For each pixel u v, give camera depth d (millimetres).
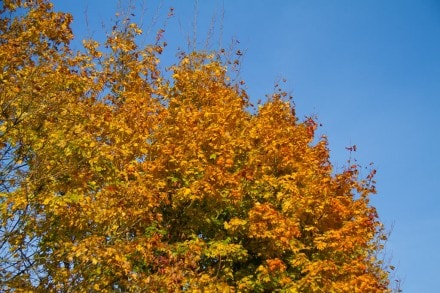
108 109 13109
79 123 12078
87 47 16016
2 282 9562
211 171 12328
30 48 13047
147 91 16141
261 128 14398
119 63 16766
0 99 10820
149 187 12117
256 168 13594
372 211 14516
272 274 12297
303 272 12188
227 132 13844
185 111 14125
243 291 12367
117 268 10383
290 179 13992
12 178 10641
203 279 11055
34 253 10688
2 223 10234
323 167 15422
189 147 13008
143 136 12758
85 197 10539
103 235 10688
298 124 16625
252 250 13289
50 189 10773
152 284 10141
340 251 12867
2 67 11656
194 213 13078
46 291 9742
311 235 13414
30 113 10891
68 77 12367
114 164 12203
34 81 11336
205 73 17141
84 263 9984
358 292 11953
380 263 17062
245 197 13797
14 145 11188
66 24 13906
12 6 13805
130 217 11125
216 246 12477
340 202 13445
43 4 13992
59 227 10812
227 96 15930
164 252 12125
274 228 12492
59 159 11391
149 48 17047
